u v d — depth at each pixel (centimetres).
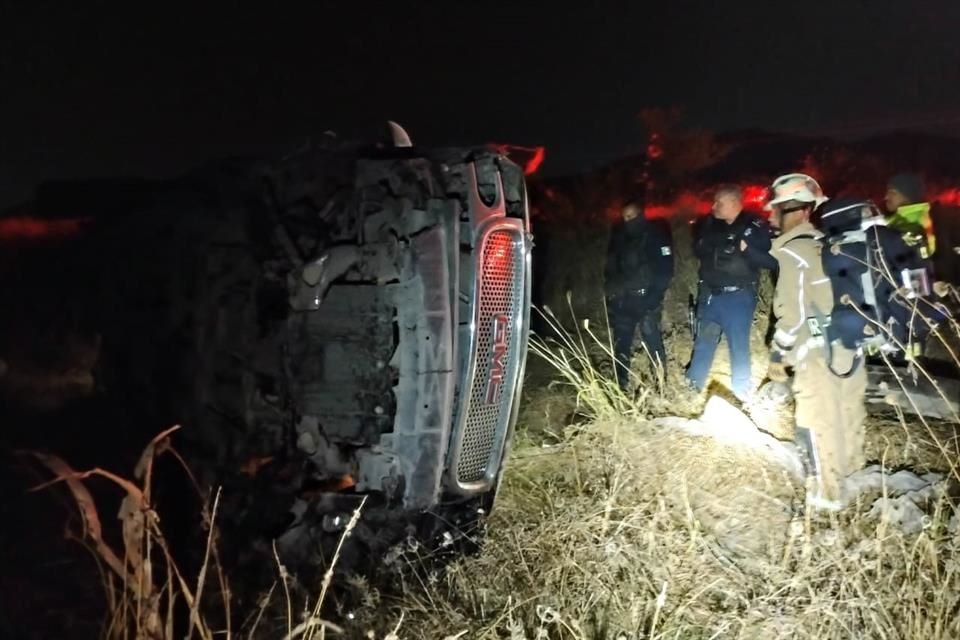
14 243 613
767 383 714
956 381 674
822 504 520
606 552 445
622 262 789
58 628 414
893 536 445
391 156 484
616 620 411
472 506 506
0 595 438
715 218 737
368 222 459
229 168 499
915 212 684
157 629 337
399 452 460
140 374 490
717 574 450
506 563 470
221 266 471
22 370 589
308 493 467
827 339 536
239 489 465
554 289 1252
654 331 798
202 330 470
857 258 529
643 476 564
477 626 415
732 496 554
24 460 544
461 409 469
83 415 549
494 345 493
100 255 525
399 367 456
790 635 394
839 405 536
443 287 452
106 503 509
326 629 412
